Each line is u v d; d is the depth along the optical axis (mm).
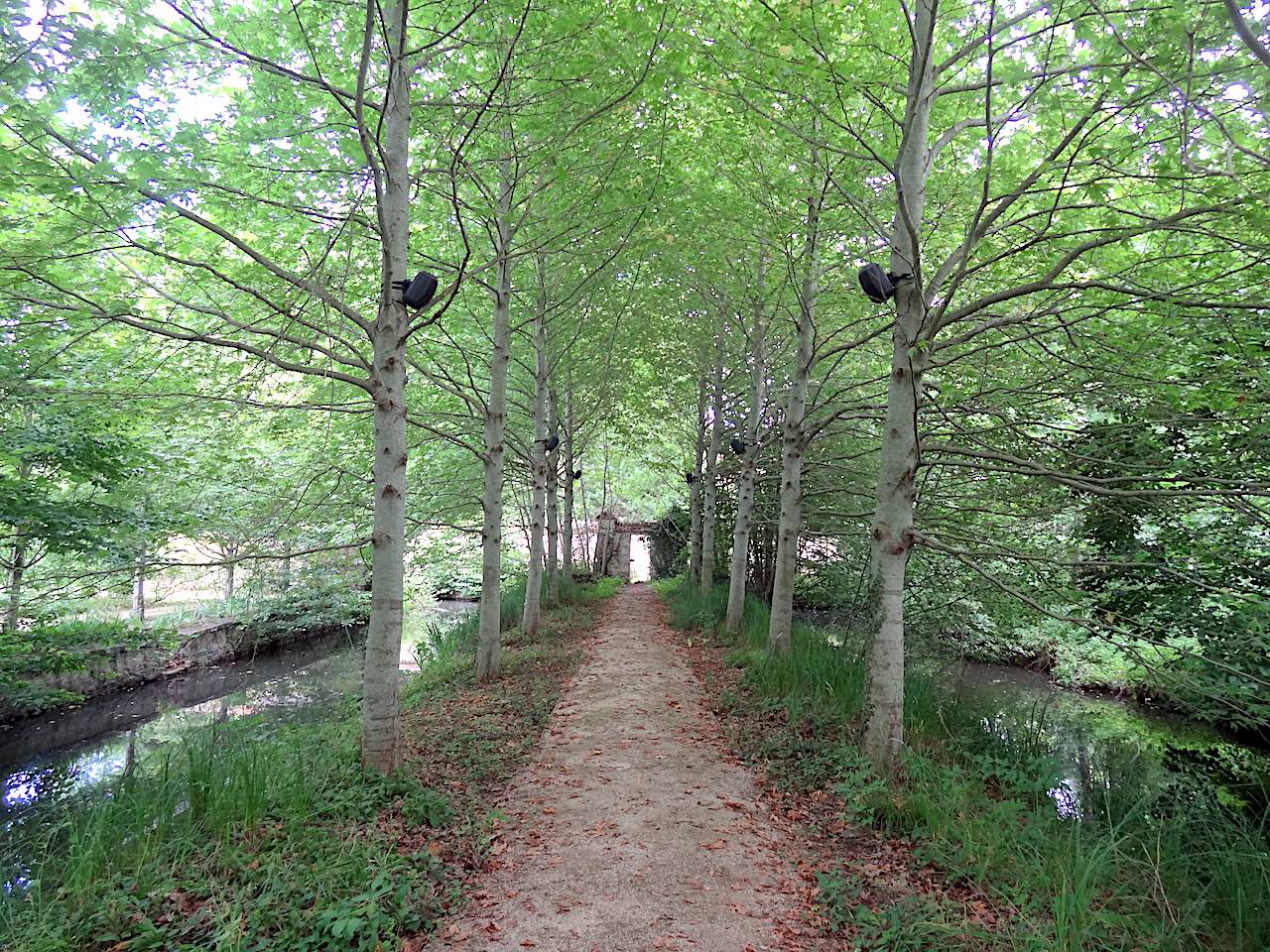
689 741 6535
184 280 7039
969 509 7309
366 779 4891
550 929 3504
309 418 9570
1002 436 7199
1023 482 7094
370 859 3838
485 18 5363
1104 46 4070
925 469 8242
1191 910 3615
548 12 5449
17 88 4273
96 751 9266
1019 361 7094
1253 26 3348
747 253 8867
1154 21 3623
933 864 4035
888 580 5238
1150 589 6508
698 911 3678
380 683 5129
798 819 4812
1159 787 6004
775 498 16531
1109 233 4906
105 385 7492
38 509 8047
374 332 5309
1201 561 5719
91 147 4816
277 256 7023
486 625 8859
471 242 8789
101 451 8477
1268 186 4109
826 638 10023
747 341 11070
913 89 4762
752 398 12141
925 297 5047
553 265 9453
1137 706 10172
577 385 14766
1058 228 5578
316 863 3730
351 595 16047
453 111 5660
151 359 7184
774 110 6043
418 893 3641
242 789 4297
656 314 12508
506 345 8977
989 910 3518
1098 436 6195
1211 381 4980
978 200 6602
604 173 7012
